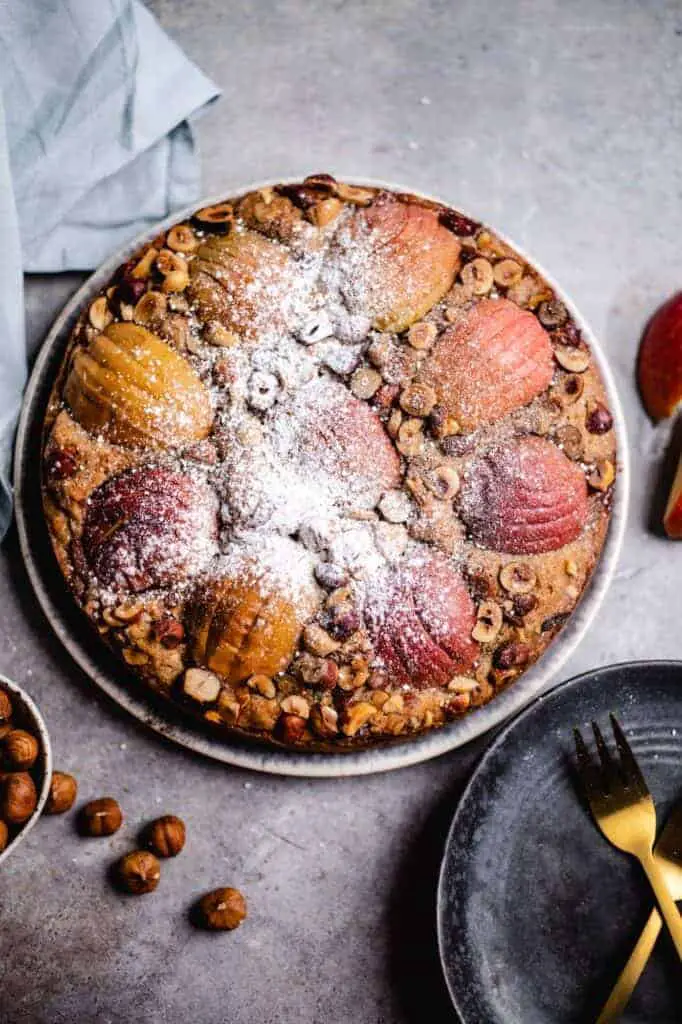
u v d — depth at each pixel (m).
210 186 0.83
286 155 0.83
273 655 0.72
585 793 0.77
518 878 0.77
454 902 0.77
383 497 0.73
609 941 0.78
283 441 0.73
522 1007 0.77
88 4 0.78
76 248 0.80
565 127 0.84
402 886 0.79
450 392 0.73
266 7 0.84
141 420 0.73
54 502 0.74
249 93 0.83
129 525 0.73
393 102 0.84
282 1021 0.78
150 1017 0.78
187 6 0.83
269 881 0.79
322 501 0.73
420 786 0.80
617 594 0.82
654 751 0.78
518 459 0.73
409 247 0.74
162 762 0.80
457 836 0.77
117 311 0.74
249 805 0.80
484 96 0.84
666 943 0.77
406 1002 0.79
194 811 0.79
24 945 0.78
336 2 0.84
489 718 0.77
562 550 0.75
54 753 0.79
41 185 0.79
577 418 0.75
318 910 0.79
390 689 0.73
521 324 0.74
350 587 0.72
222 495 0.73
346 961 0.79
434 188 0.84
